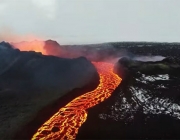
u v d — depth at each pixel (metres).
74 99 28.50
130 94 30.50
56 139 19.66
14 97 29.11
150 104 27.30
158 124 22.28
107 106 26.55
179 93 30.42
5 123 22.36
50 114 24.17
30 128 21.38
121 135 20.19
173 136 20.20
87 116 23.86
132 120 23.11
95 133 20.61
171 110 25.70
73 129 21.28
